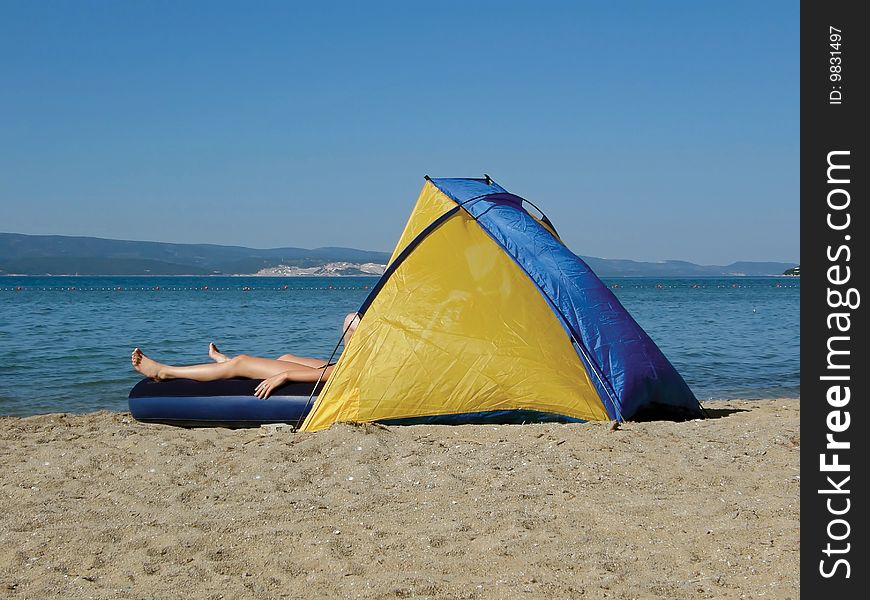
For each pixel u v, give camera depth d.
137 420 9.58
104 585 4.68
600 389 8.92
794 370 16.69
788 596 4.44
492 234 9.55
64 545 5.28
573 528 5.48
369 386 8.67
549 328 9.06
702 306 48.62
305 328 27.77
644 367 9.04
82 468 7.14
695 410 9.42
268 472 6.91
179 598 4.51
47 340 21.47
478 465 6.96
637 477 6.65
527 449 7.41
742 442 7.81
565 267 9.43
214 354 10.46
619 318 9.30
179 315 36.53
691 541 5.23
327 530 5.51
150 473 6.93
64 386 13.72
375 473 6.78
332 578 4.76
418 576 4.73
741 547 5.13
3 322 29.48
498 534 5.39
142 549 5.23
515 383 8.66
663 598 4.43
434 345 8.78
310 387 9.16
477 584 4.64
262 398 9.02
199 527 5.61
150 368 9.69
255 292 99.25
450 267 9.27
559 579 4.68
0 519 5.80
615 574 4.74
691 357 18.86
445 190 9.94
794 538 5.29
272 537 5.39
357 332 9.01
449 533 5.41
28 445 8.12
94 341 21.34
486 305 9.05
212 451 7.64
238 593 4.57
